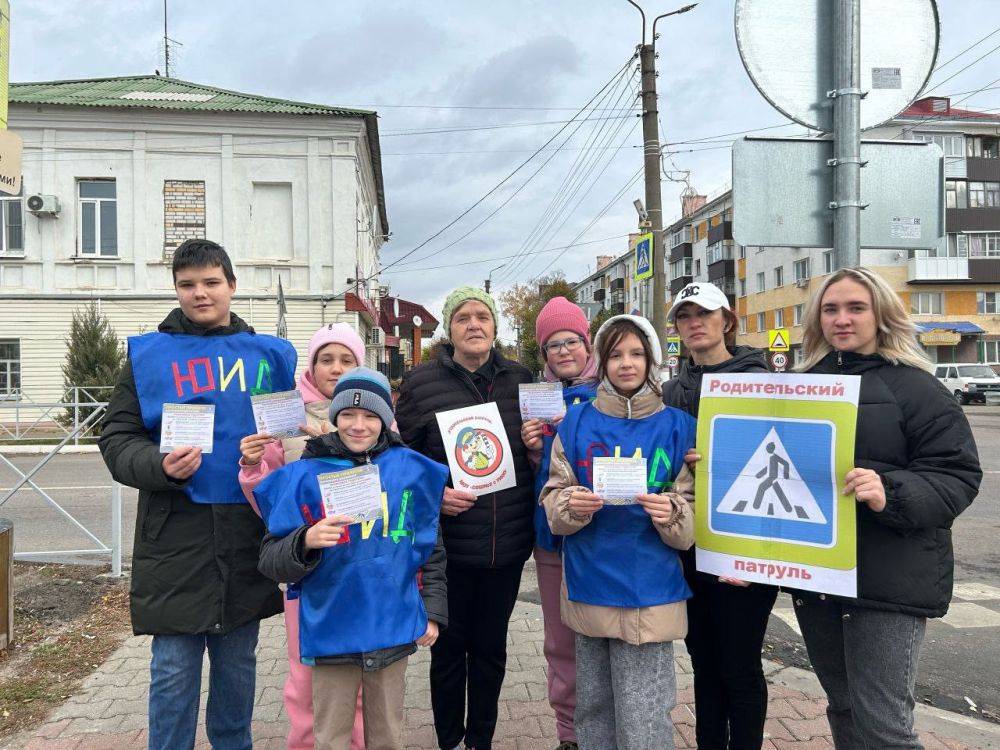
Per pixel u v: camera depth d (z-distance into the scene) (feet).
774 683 12.68
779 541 7.68
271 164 62.54
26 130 60.49
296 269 62.95
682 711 11.53
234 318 8.94
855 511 7.26
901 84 9.01
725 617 8.42
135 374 8.07
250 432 8.29
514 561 9.82
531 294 195.11
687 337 9.48
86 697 11.91
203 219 62.08
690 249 167.63
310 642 7.54
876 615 7.13
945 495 6.71
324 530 7.13
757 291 136.46
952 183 121.19
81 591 17.53
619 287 222.69
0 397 59.67
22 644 14.25
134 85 71.41
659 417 8.47
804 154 9.22
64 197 61.00
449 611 9.79
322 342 10.36
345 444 8.01
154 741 7.95
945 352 120.67
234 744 8.71
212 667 8.45
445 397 10.09
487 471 9.66
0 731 10.78
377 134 69.51
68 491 32.45
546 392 9.87
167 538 7.88
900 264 121.19
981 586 18.98
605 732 8.31
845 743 8.05
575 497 7.80
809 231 9.23
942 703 12.35
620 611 7.95
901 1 8.99
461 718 9.91
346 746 7.77
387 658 7.67
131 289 61.52
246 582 8.18
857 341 7.59
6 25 13.67
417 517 8.23
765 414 7.89
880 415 7.27
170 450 7.56
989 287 121.29
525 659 13.85
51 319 60.90
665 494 7.92
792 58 9.07
